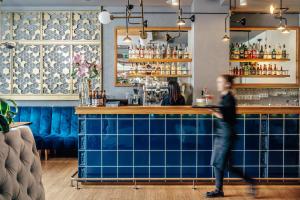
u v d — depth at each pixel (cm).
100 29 789
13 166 184
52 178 557
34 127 755
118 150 509
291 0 668
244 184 511
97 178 508
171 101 659
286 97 805
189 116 507
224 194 468
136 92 779
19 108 767
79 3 766
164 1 749
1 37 790
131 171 509
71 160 707
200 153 509
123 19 790
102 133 509
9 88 796
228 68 730
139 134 508
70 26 789
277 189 494
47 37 793
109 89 796
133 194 470
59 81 796
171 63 800
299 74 777
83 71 554
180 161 509
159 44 809
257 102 800
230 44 785
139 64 788
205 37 728
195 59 730
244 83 824
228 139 436
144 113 504
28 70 797
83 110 504
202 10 726
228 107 434
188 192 480
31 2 758
